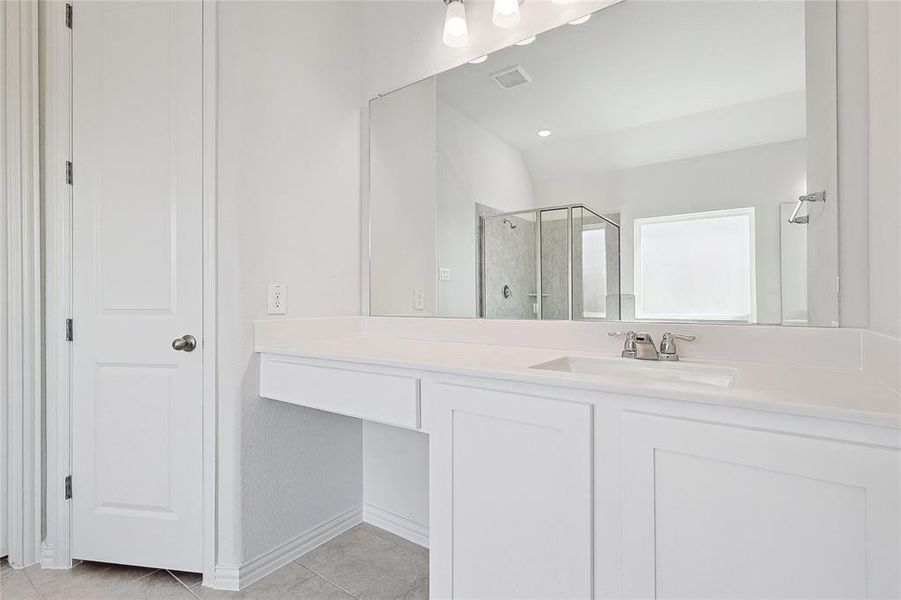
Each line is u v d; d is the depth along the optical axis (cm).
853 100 108
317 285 181
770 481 75
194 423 155
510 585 102
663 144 138
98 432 161
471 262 172
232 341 153
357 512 199
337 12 192
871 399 75
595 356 134
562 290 154
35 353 167
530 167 161
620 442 88
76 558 163
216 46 156
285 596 148
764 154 122
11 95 166
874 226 100
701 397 79
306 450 176
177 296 156
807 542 72
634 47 143
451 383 114
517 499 101
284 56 169
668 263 137
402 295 190
